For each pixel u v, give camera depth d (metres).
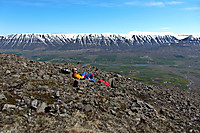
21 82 15.05
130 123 12.69
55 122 10.13
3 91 12.39
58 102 12.48
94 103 14.12
